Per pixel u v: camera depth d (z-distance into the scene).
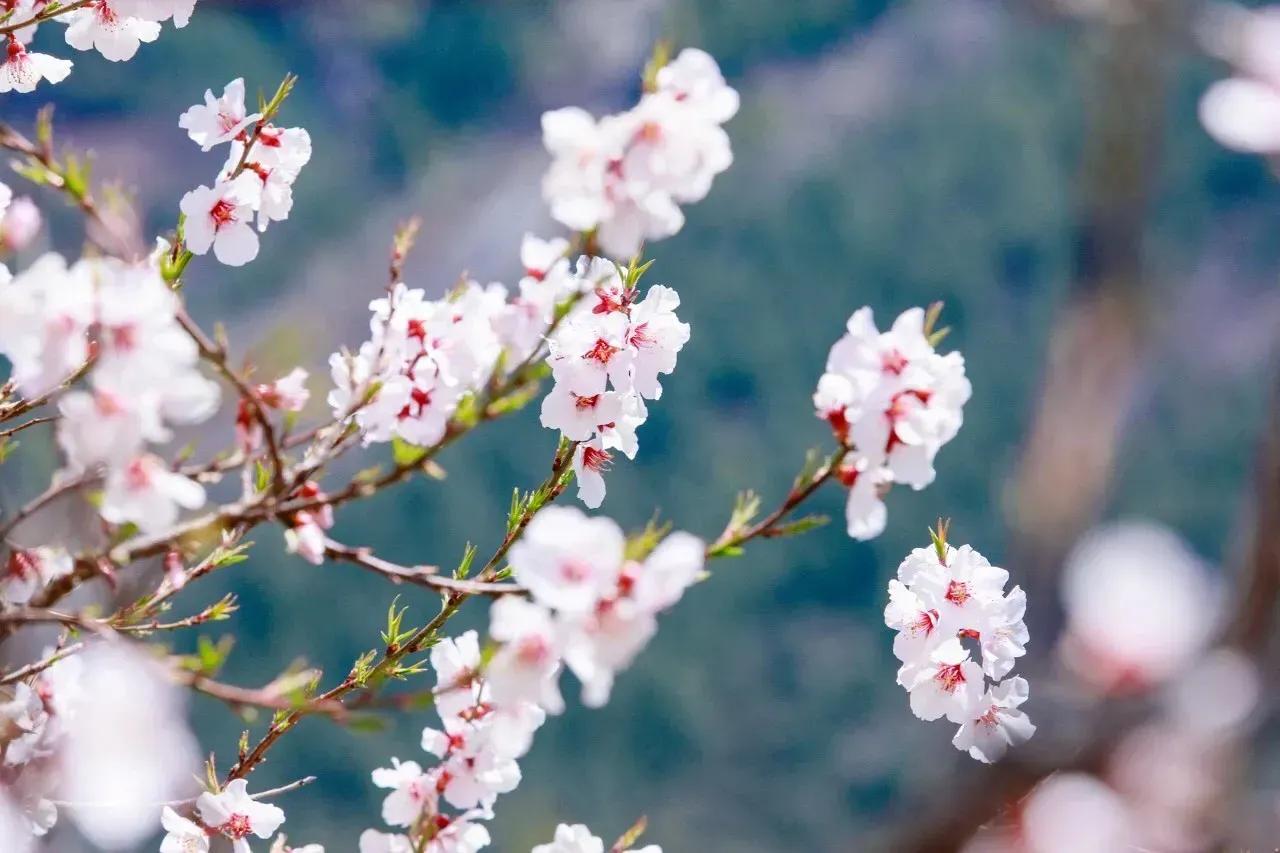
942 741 1.92
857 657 20.55
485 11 23.30
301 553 1.55
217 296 19.94
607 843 17.80
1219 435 19.75
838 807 18.98
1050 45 25.20
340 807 15.95
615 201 1.54
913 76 25.95
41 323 1.50
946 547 1.65
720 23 26.12
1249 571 1.46
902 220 24.62
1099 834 1.46
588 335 1.63
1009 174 24.62
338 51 22.69
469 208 22.05
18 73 1.70
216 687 1.48
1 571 1.63
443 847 1.65
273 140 1.64
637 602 1.50
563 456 1.64
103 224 1.51
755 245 24.84
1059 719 1.47
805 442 23.00
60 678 1.62
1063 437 3.30
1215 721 1.45
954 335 23.62
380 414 1.60
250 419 1.57
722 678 20.17
